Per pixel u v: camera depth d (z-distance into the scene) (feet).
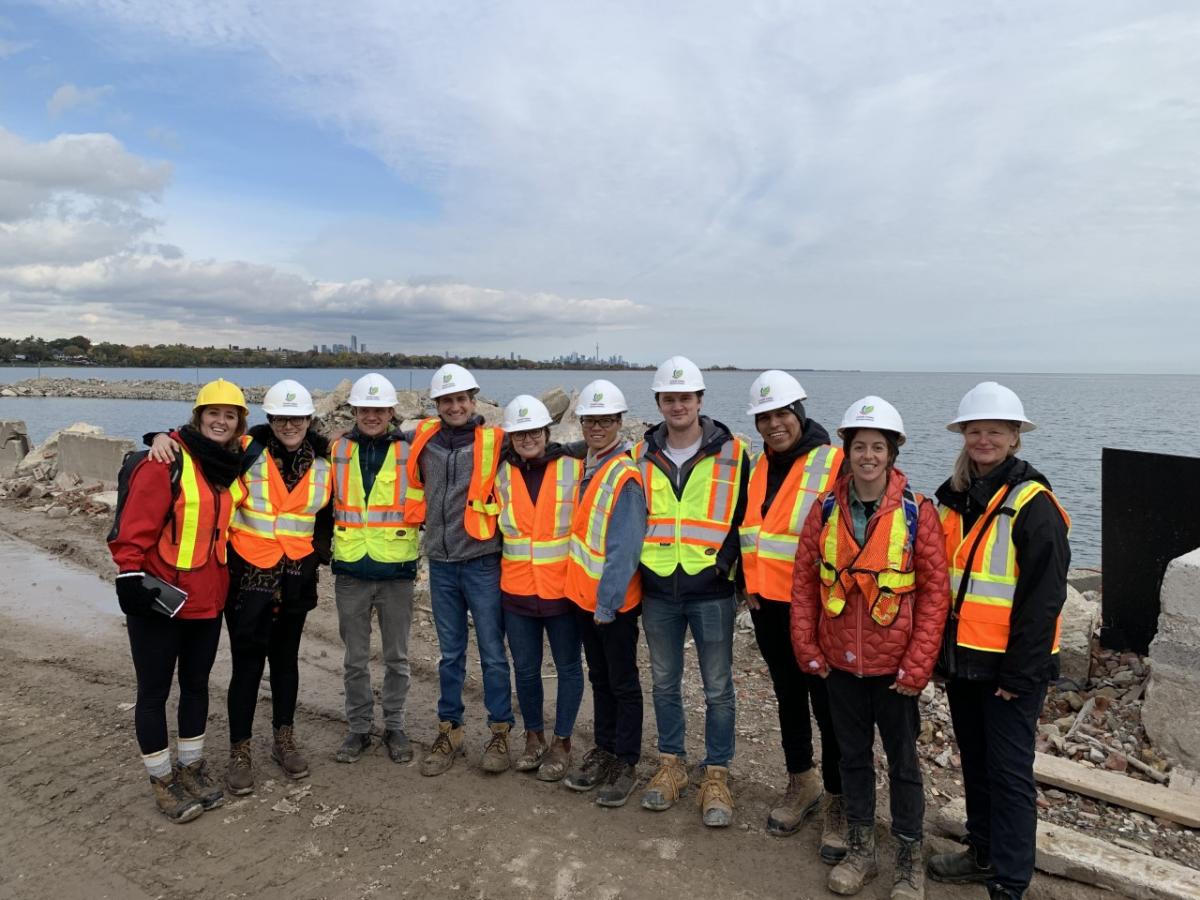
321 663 20.02
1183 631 14.11
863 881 11.11
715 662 12.79
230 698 13.61
